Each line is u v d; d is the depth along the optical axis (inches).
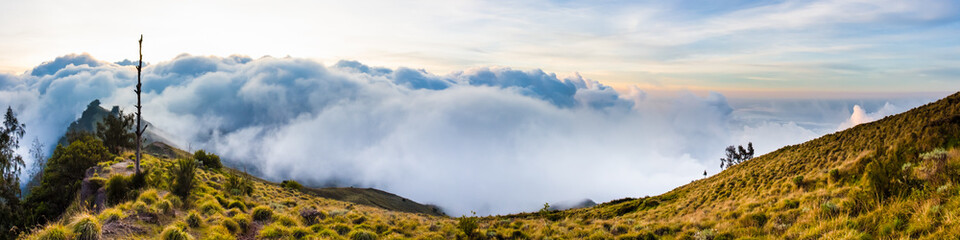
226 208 825.5
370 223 881.5
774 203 756.0
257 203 965.2
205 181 1221.7
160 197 704.4
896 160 531.2
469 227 823.7
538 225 948.0
